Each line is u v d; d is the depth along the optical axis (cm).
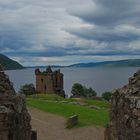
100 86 18625
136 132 1530
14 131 1633
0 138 1498
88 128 3559
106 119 3997
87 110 4728
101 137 3203
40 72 8825
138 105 1545
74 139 3172
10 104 1650
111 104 1991
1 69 1895
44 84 8731
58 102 5738
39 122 3925
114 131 1867
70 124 3666
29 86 8112
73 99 6494
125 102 1688
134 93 1680
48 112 4609
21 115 1830
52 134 3359
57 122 3928
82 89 9356
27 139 2056
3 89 1730
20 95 1977
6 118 1513
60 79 8881
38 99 6197
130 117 1606
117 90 1883
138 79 1766
